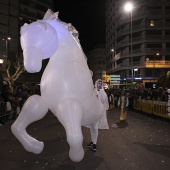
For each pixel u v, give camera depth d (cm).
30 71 363
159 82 3956
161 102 1473
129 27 6128
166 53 5653
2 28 5406
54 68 396
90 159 614
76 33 438
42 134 952
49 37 370
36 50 359
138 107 2020
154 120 1434
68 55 402
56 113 391
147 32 5812
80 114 374
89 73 428
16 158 621
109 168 550
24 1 6025
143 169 547
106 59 8581
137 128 1116
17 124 401
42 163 582
